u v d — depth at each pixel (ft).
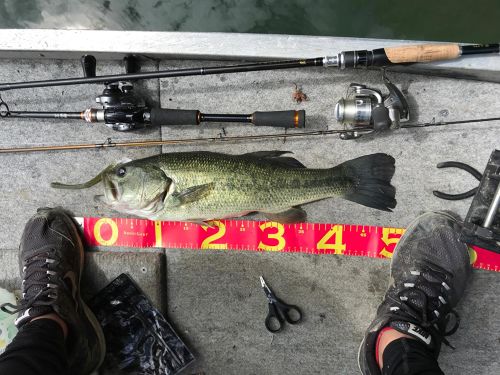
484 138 2.26
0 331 2.36
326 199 2.34
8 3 2.63
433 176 2.30
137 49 2.10
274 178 2.12
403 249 2.30
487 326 2.33
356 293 2.37
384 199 2.17
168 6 2.59
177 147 2.36
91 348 2.20
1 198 2.44
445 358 2.36
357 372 2.37
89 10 2.63
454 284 2.26
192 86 2.31
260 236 2.36
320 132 2.16
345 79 2.27
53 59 2.31
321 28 2.56
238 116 2.12
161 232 2.39
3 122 2.39
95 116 2.10
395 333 2.08
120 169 2.11
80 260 2.38
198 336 2.42
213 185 2.10
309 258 2.38
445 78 2.24
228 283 2.40
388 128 2.06
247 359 2.42
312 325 2.39
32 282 2.24
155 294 2.39
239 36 2.08
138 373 2.36
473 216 2.15
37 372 1.73
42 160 2.41
